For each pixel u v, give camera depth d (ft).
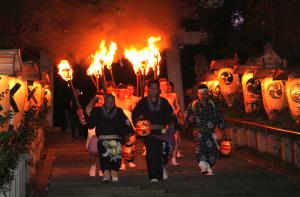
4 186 24.93
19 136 33.37
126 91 44.55
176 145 45.06
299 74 46.11
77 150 59.00
